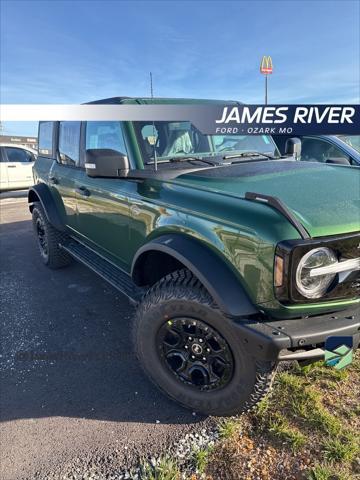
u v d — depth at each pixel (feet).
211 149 10.34
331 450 6.54
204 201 7.13
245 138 11.23
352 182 7.98
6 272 16.15
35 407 8.15
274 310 6.05
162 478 6.24
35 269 16.42
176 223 7.43
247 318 6.27
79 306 12.74
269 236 5.92
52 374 9.22
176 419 7.65
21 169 38.01
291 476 6.22
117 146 9.76
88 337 10.81
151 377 8.15
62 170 13.56
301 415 7.36
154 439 7.16
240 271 6.30
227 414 7.39
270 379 6.77
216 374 7.17
